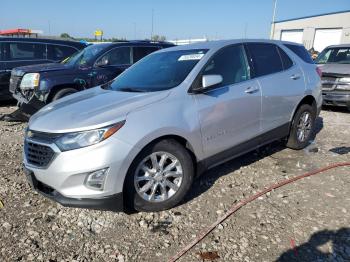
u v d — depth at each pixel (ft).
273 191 14.06
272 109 16.28
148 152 11.82
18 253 10.44
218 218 12.07
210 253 10.25
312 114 19.16
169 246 10.67
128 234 11.31
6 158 18.25
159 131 11.79
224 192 14.02
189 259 10.03
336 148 19.44
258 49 16.58
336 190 14.10
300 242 10.67
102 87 15.94
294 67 18.12
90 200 11.08
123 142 11.13
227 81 14.53
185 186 12.80
